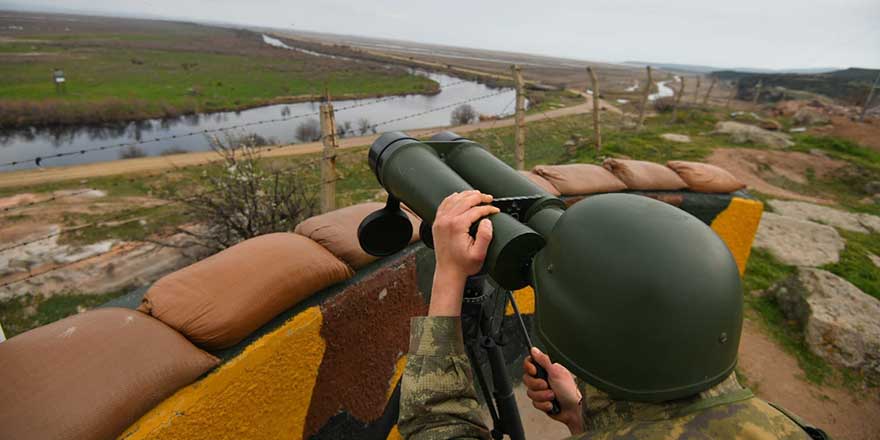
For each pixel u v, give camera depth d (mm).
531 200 965
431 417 766
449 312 786
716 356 682
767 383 3152
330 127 4055
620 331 681
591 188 2721
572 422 1085
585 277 723
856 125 14188
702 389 682
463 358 791
